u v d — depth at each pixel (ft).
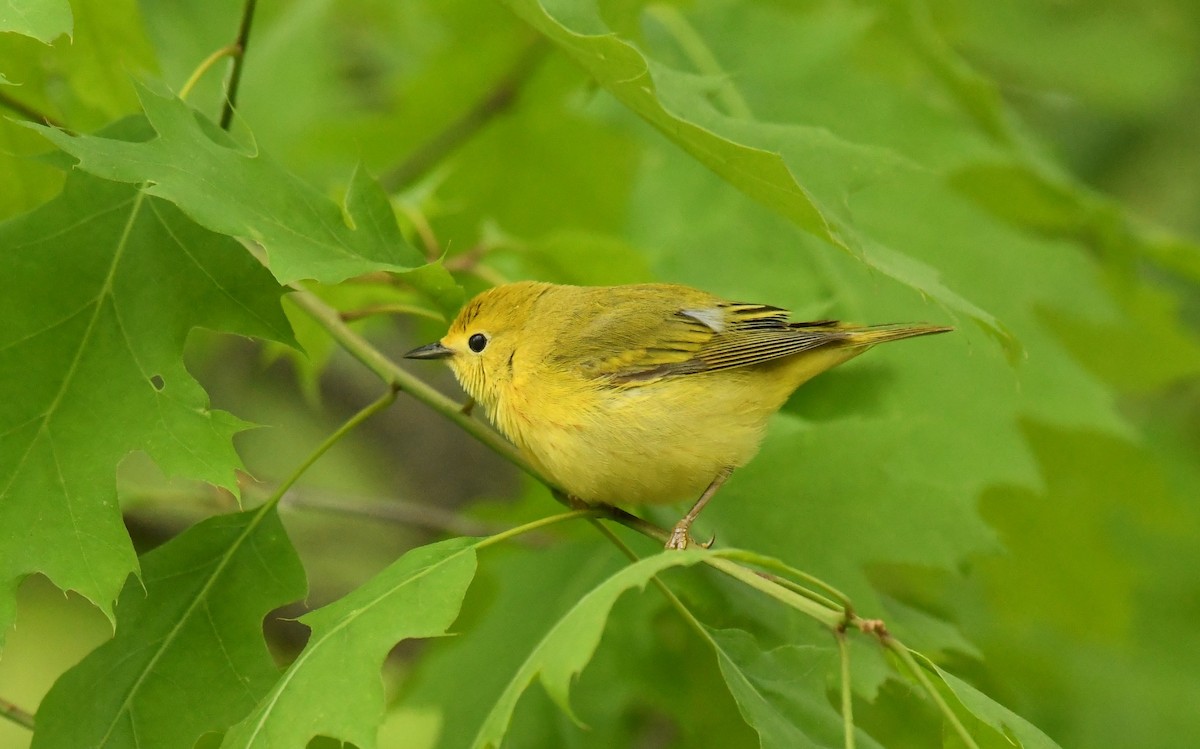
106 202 25.03
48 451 22.91
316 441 56.75
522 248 35.68
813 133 27.37
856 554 30.86
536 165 44.45
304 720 20.61
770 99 41.06
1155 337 44.21
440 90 44.73
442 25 49.57
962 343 35.83
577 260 36.04
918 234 40.40
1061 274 40.81
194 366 47.93
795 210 24.40
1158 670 46.21
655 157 40.45
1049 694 43.98
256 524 25.68
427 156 44.60
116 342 24.00
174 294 24.57
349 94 52.01
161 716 23.67
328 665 21.15
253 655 24.57
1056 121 56.59
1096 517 40.73
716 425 31.07
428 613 21.48
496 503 41.45
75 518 22.53
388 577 22.45
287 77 47.62
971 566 35.45
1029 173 42.19
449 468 57.26
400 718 40.68
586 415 30.94
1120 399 46.70
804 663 24.75
